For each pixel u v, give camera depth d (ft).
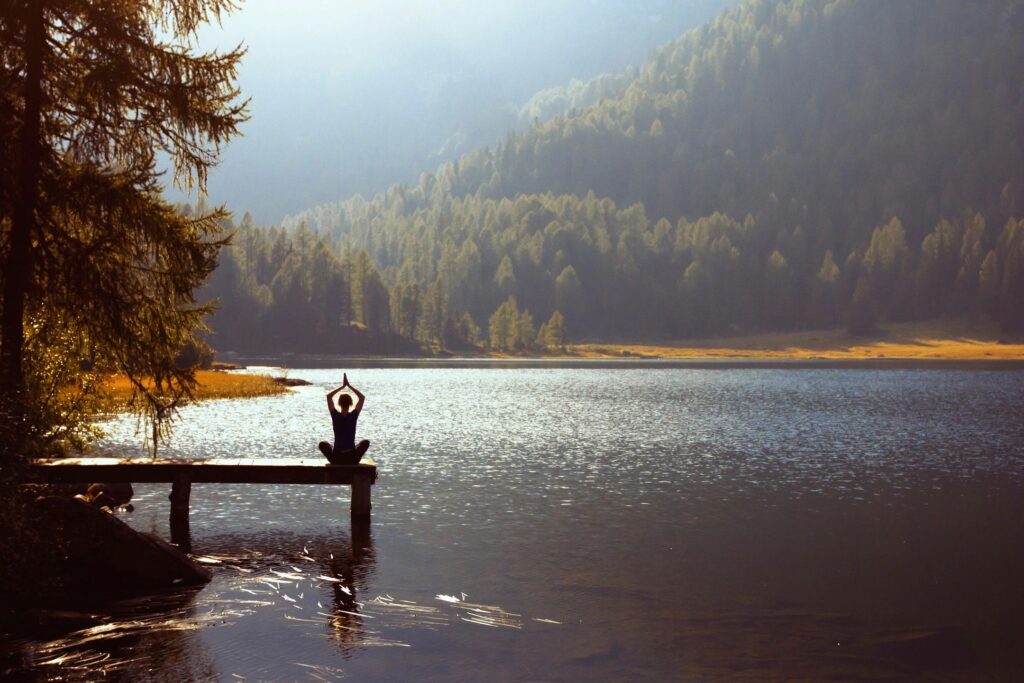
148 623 35.60
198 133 45.03
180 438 100.48
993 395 208.54
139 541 41.34
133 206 43.45
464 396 204.95
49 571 39.11
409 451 96.63
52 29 43.68
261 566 45.24
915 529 55.83
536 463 86.69
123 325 45.57
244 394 185.06
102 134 44.32
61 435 46.75
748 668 31.58
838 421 136.87
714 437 112.06
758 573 44.75
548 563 46.29
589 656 32.60
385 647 33.22
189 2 46.06
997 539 52.95
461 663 31.60
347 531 54.29
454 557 47.57
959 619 37.50
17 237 43.14
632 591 41.22
